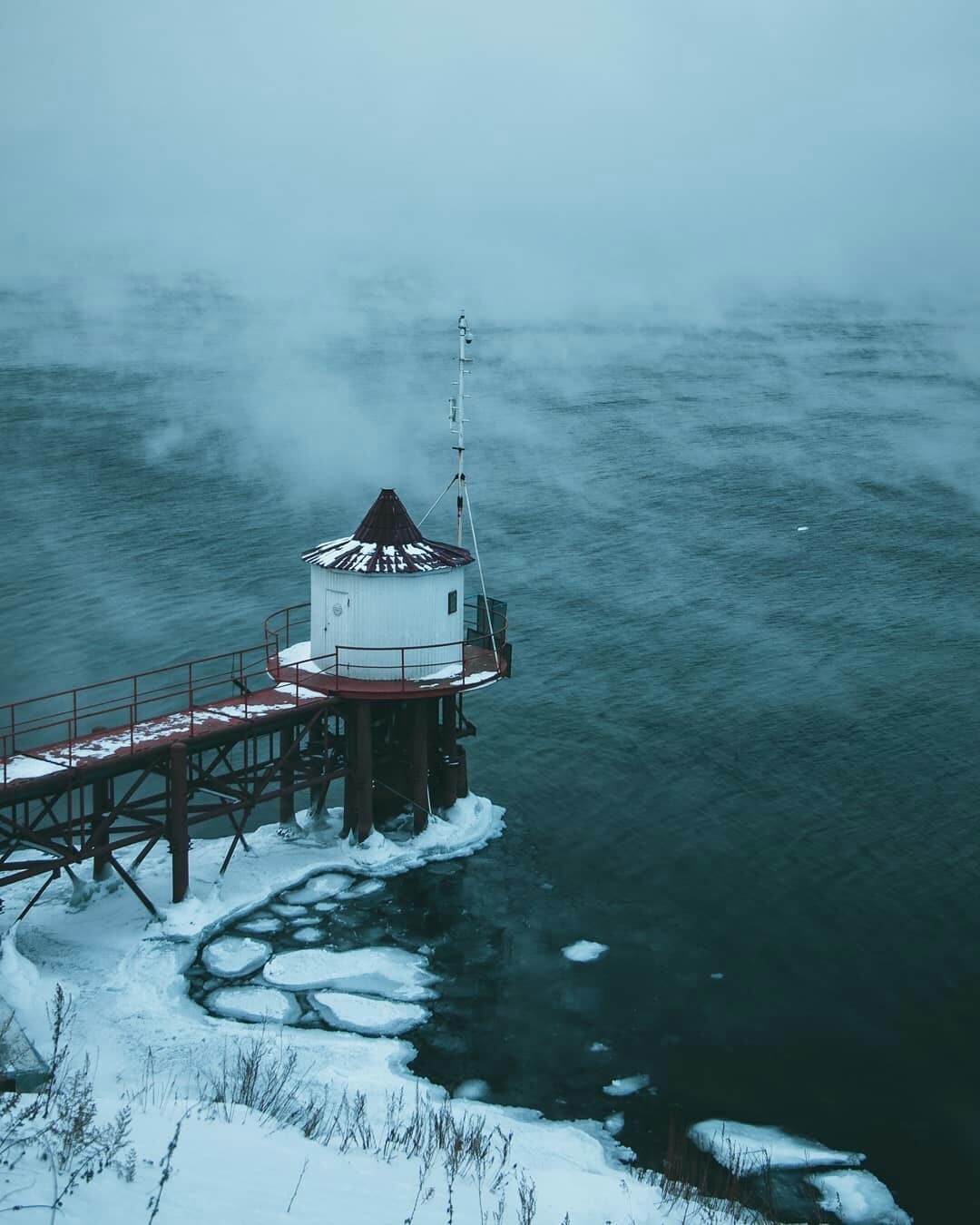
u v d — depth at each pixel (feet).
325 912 113.60
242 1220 48.08
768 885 119.96
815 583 234.17
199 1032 91.20
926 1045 94.99
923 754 150.51
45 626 195.31
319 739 128.36
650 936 110.63
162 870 117.80
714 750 151.64
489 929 111.55
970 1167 81.87
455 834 127.54
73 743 107.86
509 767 146.51
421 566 120.57
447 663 124.77
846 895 117.80
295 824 127.65
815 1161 81.66
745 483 337.11
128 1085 79.71
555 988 102.27
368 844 123.54
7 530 260.42
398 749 128.47
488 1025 96.58
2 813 142.41
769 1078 90.79
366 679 122.52
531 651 189.67
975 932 111.24
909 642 196.44
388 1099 83.15
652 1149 82.38
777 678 178.40
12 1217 43.04
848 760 148.66
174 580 223.71
